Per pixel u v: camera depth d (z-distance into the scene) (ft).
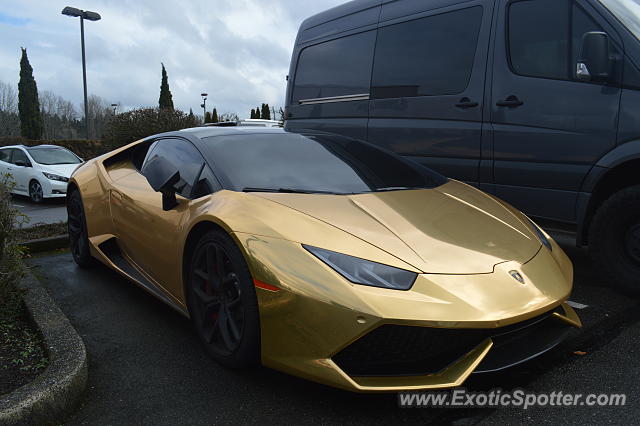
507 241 8.08
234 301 7.74
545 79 11.59
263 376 7.91
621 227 10.60
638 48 10.12
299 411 6.95
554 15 11.50
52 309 9.31
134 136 65.51
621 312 10.12
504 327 6.72
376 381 6.51
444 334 6.45
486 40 12.75
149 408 7.09
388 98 15.02
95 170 13.39
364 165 10.37
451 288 6.63
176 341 9.28
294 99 18.48
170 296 9.71
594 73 10.41
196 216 8.59
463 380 6.45
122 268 11.45
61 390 6.79
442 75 13.71
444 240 7.61
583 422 6.54
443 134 13.66
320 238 7.21
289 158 10.00
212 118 117.39
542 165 11.76
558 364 8.05
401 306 6.34
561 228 11.82
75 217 13.94
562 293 7.38
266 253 7.15
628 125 10.21
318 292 6.59
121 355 8.75
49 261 14.90
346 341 6.40
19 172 36.19
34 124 162.81
